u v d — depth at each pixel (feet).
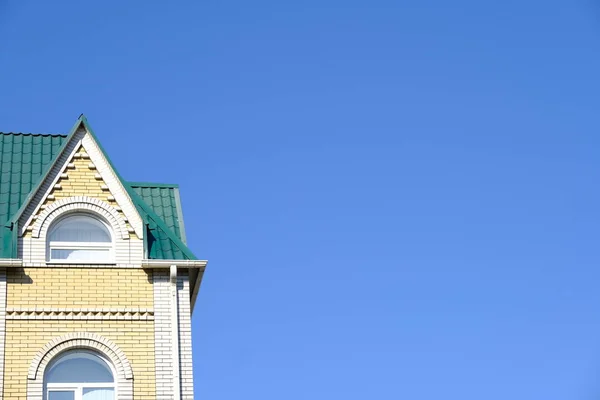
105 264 120.06
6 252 118.52
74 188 122.83
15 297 117.08
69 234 121.39
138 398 114.93
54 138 133.39
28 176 127.54
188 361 117.50
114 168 124.26
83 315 117.60
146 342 117.50
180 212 130.93
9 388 113.19
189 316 119.55
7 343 115.03
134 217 122.72
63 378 115.34
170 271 120.47
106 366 116.47
